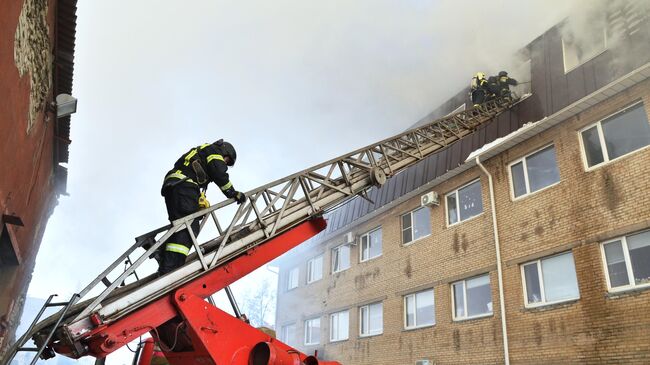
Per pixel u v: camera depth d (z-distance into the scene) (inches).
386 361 556.1
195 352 162.9
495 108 479.5
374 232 658.8
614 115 367.6
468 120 441.4
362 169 288.8
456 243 492.4
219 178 187.5
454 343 461.1
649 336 300.5
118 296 159.0
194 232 182.5
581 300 347.9
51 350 144.9
